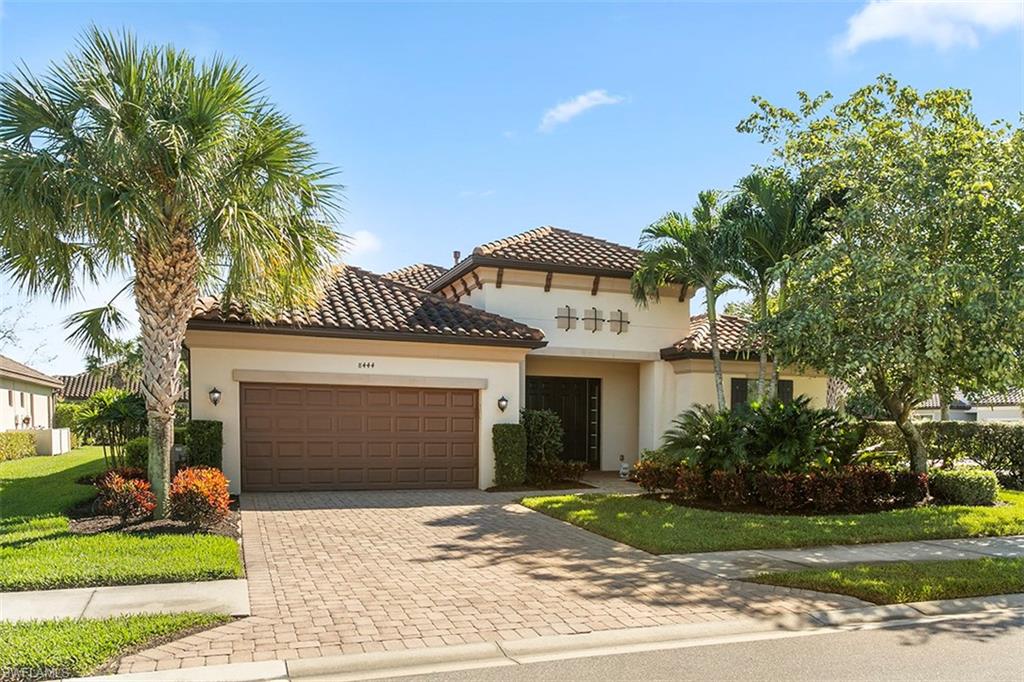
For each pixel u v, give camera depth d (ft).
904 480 42.70
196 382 44.52
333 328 45.98
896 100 45.57
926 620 21.62
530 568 26.91
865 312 40.45
